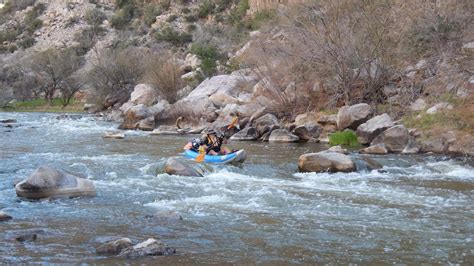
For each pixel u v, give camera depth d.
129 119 26.42
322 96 23.83
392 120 20.20
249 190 11.48
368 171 14.20
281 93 24.22
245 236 8.10
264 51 25.61
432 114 19.52
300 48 23.84
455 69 20.39
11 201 10.12
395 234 8.34
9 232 8.02
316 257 7.20
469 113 18.50
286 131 21.05
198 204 10.19
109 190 11.30
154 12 72.75
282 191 11.40
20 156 16.06
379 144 17.61
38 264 6.62
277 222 8.95
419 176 13.64
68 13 79.38
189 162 13.85
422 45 23.52
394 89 22.84
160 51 47.16
